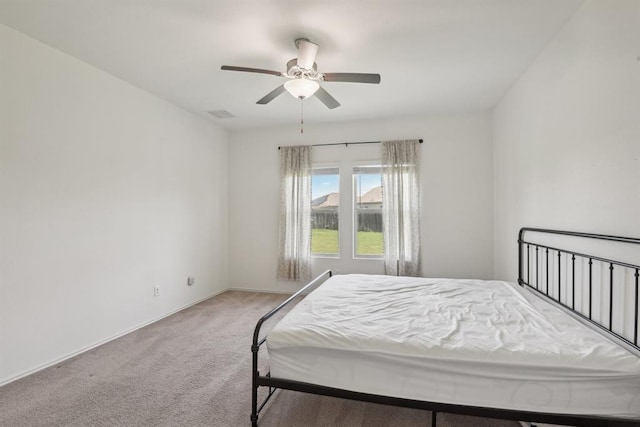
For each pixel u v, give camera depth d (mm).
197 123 4148
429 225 4141
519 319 1899
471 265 4020
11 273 2195
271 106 3777
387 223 4172
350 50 2480
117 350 2684
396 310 2105
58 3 1932
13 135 2209
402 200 4105
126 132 3094
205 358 2531
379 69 2801
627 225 1617
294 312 2059
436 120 4109
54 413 1843
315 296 2449
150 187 3389
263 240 4715
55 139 2471
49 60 2426
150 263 3379
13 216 2207
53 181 2457
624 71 1620
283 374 1688
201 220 4227
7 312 2170
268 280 4699
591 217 1914
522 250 2965
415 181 4102
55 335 2451
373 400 1549
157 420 1780
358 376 1578
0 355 2129
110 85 2926
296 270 4484
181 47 2451
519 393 1396
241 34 2268
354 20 2092
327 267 4473
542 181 2545
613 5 1691
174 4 1943
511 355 1436
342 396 1591
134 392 2053
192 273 4039
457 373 1454
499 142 3656
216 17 2070
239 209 4809
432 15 2041
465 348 1500
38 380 2199
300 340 1659
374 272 4316
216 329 3170
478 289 2641
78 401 1956
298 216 4473
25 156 2273
